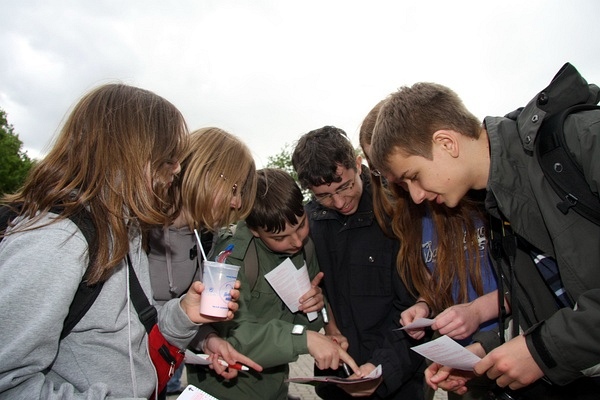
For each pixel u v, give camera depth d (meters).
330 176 2.33
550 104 1.49
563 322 1.43
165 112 1.56
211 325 2.34
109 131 1.41
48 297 1.17
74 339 1.36
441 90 1.84
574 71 1.48
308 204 2.86
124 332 1.43
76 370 1.35
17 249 1.20
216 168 2.09
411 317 2.25
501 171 1.60
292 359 2.15
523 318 1.84
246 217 2.38
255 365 2.09
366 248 2.49
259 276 2.44
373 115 2.33
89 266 1.29
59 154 1.39
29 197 1.33
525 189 1.58
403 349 2.33
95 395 1.25
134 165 1.41
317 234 2.62
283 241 2.39
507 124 1.67
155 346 1.56
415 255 2.32
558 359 1.43
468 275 2.23
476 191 2.10
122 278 1.44
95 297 1.35
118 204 1.37
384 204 2.40
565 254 1.43
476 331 2.12
